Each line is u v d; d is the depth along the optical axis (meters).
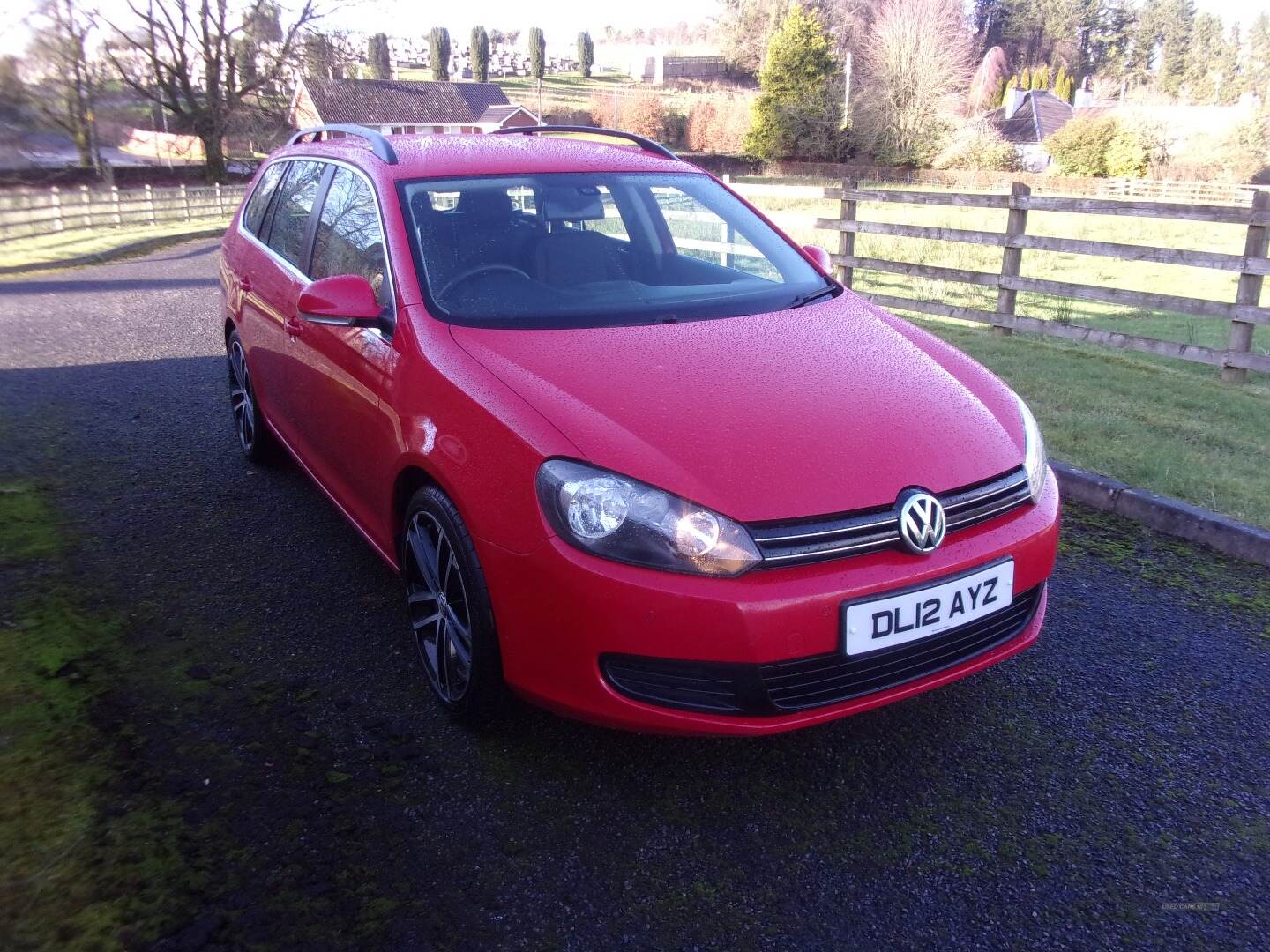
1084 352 8.24
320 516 4.64
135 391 6.90
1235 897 2.38
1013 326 8.73
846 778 2.82
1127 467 5.07
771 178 55.41
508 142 4.31
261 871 2.39
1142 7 109.75
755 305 3.59
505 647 2.67
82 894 2.28
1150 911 2.35
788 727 2.52
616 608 2.44
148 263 16.30
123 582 3.92
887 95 57.22
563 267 3.56
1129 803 2.72
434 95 68.62
